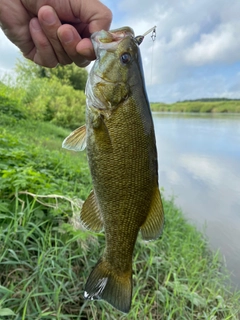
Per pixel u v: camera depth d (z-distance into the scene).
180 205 1.05
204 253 0.72
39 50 0.29
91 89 0.24
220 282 0.60
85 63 0.29
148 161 0.25
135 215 0.26
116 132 0.24
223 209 1.04
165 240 0.61
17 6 0.28
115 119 0.24
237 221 0.94
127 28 0.25
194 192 1.20
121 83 0.24
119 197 0.25
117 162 0.25
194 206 1.05
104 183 0.25
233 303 0.53
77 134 0.27
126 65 0.24
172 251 0.57
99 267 0.28
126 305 0.27
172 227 0.71
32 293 0.35
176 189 1.23
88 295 0.27
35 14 0.29
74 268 0.41
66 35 0.26
